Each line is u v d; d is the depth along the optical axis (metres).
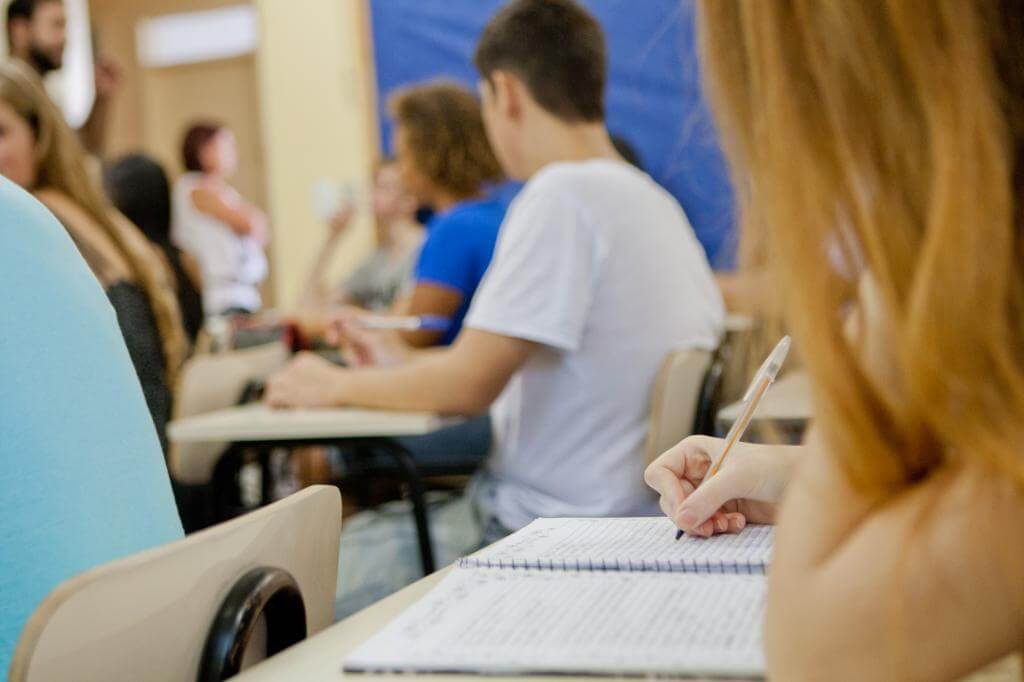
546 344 1.76
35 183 1.96
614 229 1.75
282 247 5.63
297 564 0.71
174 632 0.59
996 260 0.43
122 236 2.00
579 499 1.75
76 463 0.72
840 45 0.47
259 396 2.71
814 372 0.48
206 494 2.33
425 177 3.00
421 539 1.87
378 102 5.17
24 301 0.73
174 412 2.19
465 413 1.85
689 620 0.60
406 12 5.08
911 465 0.47
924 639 0.44
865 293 0.49
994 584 0.43
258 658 0.67
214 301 5.28
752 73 0.52
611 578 0.69
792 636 0.47
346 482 2.52
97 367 0.78
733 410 1.54
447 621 0.63
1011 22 0.45
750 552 0.74
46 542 0.69
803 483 0.50
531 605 0.64
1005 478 0.44
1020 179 0.45
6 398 0.70
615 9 4.51
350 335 2.40
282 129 5.50
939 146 0.44
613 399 1.75
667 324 1.77
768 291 0.53
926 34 0.45
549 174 1.79
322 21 5.33
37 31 3.56
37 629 0.50
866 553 0.46
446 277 2.81
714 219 3.57
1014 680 0.66
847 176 0.47
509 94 1.94
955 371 0.43
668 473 0.92
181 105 6.38
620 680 0.55
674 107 4.49
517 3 1.93
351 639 0.64
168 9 6.28
